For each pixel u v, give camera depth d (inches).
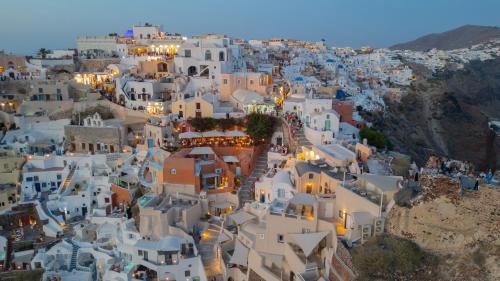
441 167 2390.5
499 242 1620.3
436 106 7096.5
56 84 4308.6
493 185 1804.9
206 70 4475.9
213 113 3732.8
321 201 2129.7
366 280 1673.2
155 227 2568.9
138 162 3459.6
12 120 4119.1
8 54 5147.6
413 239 1803.6
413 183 2011.6
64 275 2512.3
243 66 5128.0
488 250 1624.0
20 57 5177.2
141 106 4126.5
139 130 3922.2
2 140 3880.4
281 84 4717.0
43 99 4308.6
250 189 2974.9
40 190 3494.1
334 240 1942.7
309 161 2640.3
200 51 4576.8
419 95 7352.4
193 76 4416.8
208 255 2409.0
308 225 2050.9
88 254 2689.5
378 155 2856.8
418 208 1849.2
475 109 7283.5
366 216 1899.6
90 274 2527.1
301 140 3299.7
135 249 2395.4
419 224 1813.5
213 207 2819.9
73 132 3863.2
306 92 4333.2
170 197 2787.9
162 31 6633.9
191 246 2415.1
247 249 2234.3
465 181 1851.6
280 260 2100.1
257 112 3705.7
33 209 3157.0
